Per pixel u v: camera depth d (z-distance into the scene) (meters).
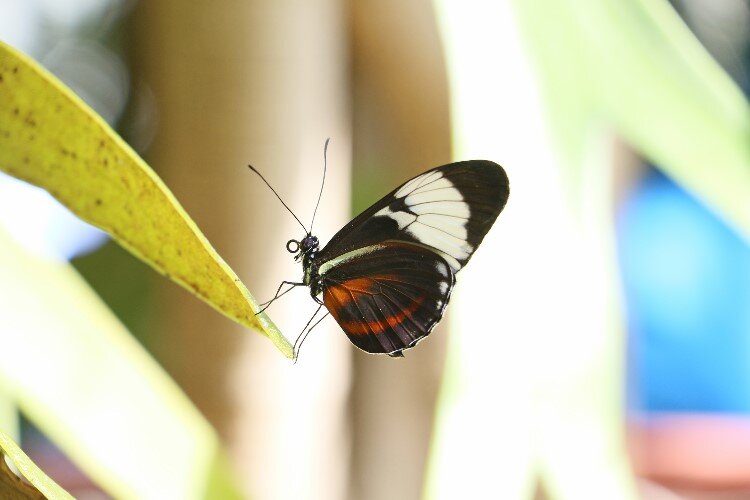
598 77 0.61
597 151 0.61
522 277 0.60
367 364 0.69
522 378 0.60
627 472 0.60
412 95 0.67
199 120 0.64
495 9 0.60
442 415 0.60
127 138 0.81
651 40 0.62
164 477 0.58
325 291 0.64
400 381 0.69
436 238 0.63
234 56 0.63
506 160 0.60
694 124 0.62
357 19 0.67
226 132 0.64
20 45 0.83
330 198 0.65
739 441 1.16
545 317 0.60
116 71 0.85
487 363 0.60
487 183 0.60
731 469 1.12
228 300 0.50
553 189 0.60
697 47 0.62
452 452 0.59
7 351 0.58
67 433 0.58
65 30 0.85
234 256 0.64
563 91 0.61
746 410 1.33
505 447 0.60
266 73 0.63
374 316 0.64
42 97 0.54
